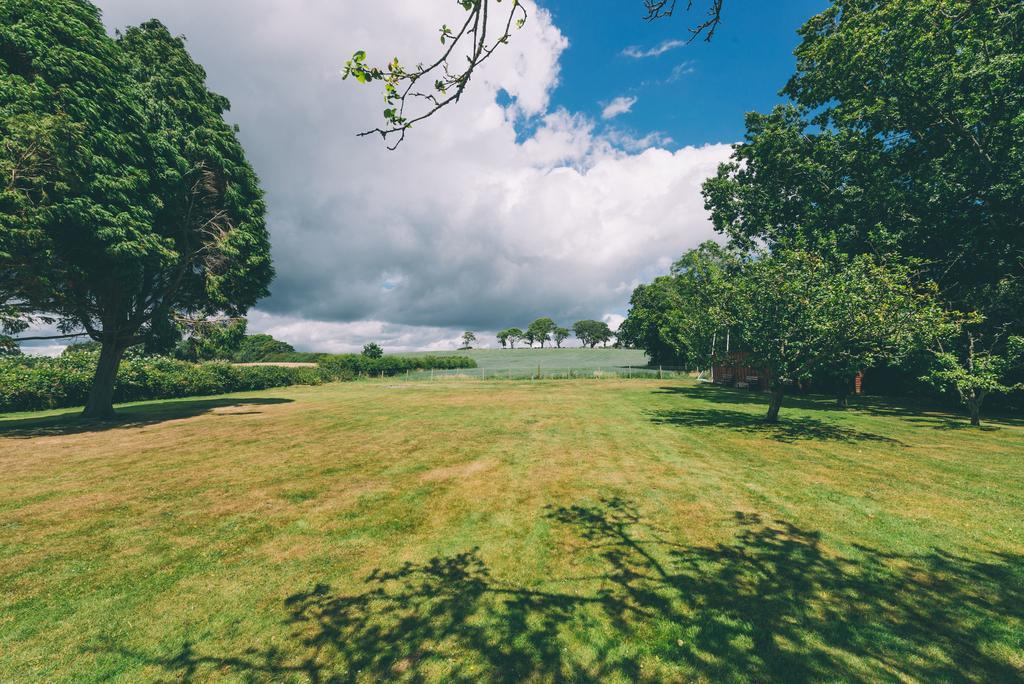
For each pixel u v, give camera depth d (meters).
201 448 10.73
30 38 11.77
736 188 26.19
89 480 7.91
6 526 5.77
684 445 10.49
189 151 17.05
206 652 3.26
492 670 3.03
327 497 6.90
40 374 21.23
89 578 4.39
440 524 5.76
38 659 3.19
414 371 57.66
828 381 24.95
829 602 3.82
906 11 16.00
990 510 6.04
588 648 3.25
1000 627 3.43
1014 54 14.30
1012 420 14.66
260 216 19.97
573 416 15.91
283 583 4.29
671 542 5.10
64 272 13.41
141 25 17.66
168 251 14.79
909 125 18.11
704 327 14.20
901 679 2.87
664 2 2.94
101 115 13.11
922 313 10.95
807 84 21.38
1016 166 16.03
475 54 2.59
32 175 11.43
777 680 2.88
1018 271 17.48
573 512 6.12
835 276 12.09
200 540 5.31
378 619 3.66
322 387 37.75
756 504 6.36
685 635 3.39
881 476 7.73
